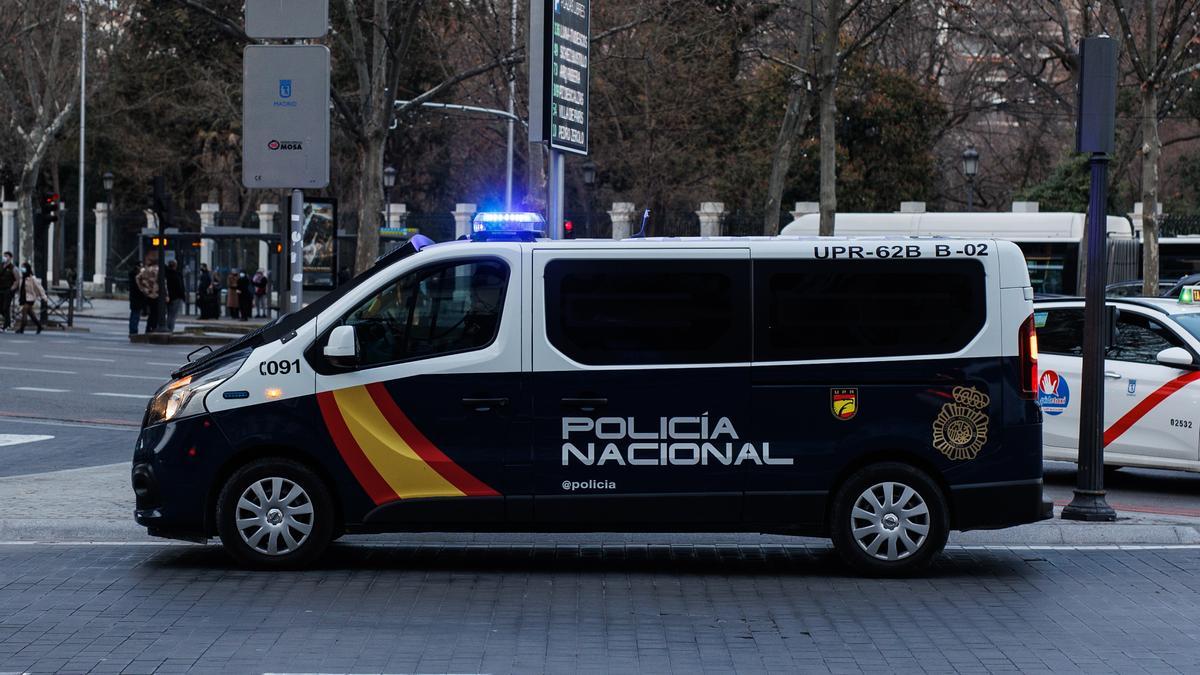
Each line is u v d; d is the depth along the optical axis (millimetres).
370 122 22281
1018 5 39219
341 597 7988
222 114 50844
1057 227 32656
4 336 33156
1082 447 10484
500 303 8578
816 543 9945
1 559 9086
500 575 8719
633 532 9258
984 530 9992
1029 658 6727
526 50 23906
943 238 8641
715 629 7293
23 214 45469
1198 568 9078
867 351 8570
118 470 13000
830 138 20156
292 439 8578
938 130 49219
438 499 8547
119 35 53750
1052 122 51156
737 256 8578
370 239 22531
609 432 8531
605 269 8578
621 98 42188
